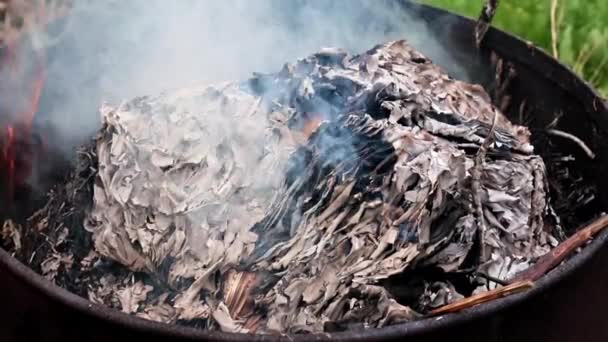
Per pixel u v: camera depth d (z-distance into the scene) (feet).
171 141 3.72
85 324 3.37
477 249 3.60
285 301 3.52
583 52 6.03
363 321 3.46
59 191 4.09
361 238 3.57
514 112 4.48
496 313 3.32
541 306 3.47
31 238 4.02
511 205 3.72
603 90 5.99
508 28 6.13
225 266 3.61
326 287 3.52
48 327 3.49
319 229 3.59
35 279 3.38
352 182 3.61
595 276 3.59
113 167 3.77
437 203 3.57
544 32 6.12
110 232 3.73
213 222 3.64
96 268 3.80
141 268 3.71
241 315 3.56
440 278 3.61
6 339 3.61
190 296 3.60
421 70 4.13
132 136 3.76
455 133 3.81
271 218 3.64
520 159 3.86
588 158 4.14
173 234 3.66
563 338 3.60
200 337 3.22
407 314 3.41
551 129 4.32
